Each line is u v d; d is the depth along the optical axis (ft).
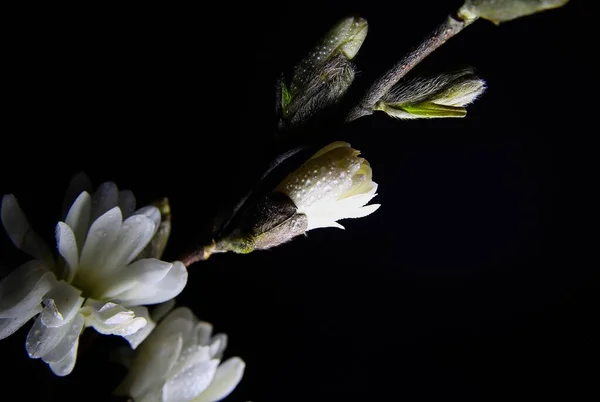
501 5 0.98
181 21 1.72
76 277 1.10
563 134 1.95
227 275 1.71
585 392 1.92
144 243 1.11
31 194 1.57
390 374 1.89
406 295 1.93
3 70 1.60
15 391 1.22
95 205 1.13
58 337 1.04
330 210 1.11
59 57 1.64
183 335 1.17
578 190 1.98
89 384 1.17
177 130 1.70
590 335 1.95
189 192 1.68
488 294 1.98
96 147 1.65
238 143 1.71
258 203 1.10
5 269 1.16
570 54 1.89
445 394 1.93
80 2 1.66
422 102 1.08
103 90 1.67
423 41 1.04
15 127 1.59
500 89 1.89
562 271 2.00
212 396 1.20
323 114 1.10
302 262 1.80
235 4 1.75
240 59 1.74
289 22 1.75
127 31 1.69
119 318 1.05
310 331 1.80
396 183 1.88
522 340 1.98
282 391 1.76
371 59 1.74
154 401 1.14
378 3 1.76
